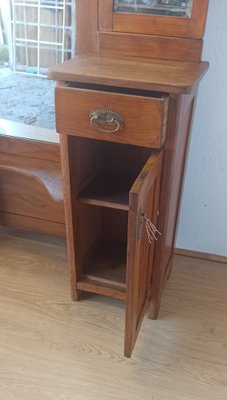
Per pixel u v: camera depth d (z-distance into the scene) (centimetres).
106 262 140
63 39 138
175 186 119
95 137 101
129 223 87
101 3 112
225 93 128
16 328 129
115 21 113
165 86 91
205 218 154
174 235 142
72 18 133
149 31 112
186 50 111
